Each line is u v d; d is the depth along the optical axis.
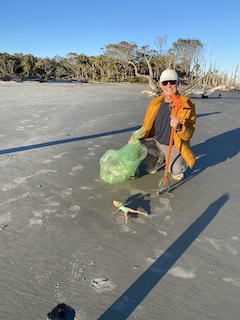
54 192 3.41
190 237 2.62
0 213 2.91
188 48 38.81
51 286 1.99
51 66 75.88
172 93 3.38
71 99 14.16
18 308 1.81
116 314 1.79
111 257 2.30
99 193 3.41
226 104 15.12
